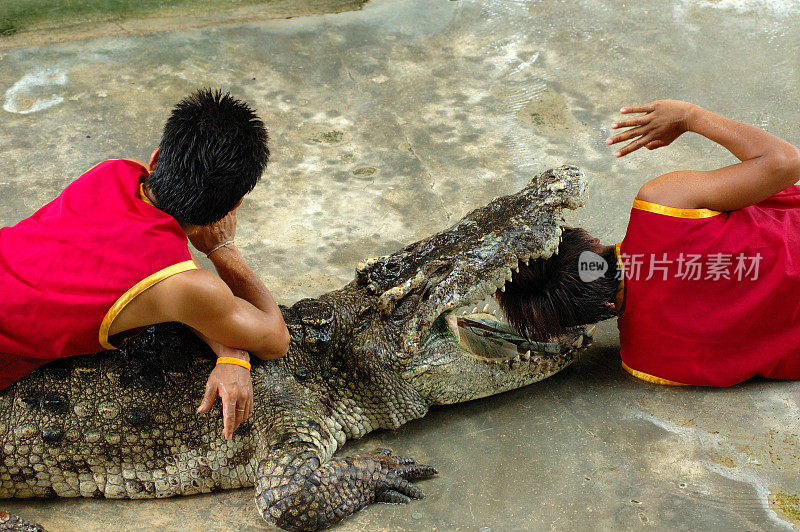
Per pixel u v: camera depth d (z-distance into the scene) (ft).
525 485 9.86
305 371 10.57
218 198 8.84
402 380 10.57
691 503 9.43
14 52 20.53
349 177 16.25
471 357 11.04
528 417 11.04
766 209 11.02
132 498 10.05
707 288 10.63
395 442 10.77
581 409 11.11
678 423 10.71
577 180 11.12
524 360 11.32
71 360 9.96
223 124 8.64
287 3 23.58
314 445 9.62
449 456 10.43
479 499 9.68
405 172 16.37
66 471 9.82
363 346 10.56
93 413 9.75
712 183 10.42
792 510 9.26
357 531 9.25
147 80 19.44
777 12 22.29
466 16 22.70
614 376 11.78
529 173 16.22
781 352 10.80
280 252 14.25
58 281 8.64
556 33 21.63
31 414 9.68
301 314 10.76
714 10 22.50
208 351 10.25
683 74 19.57
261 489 9.14
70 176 15.98
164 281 8.55
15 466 9.68
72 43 21.06
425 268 10.69
